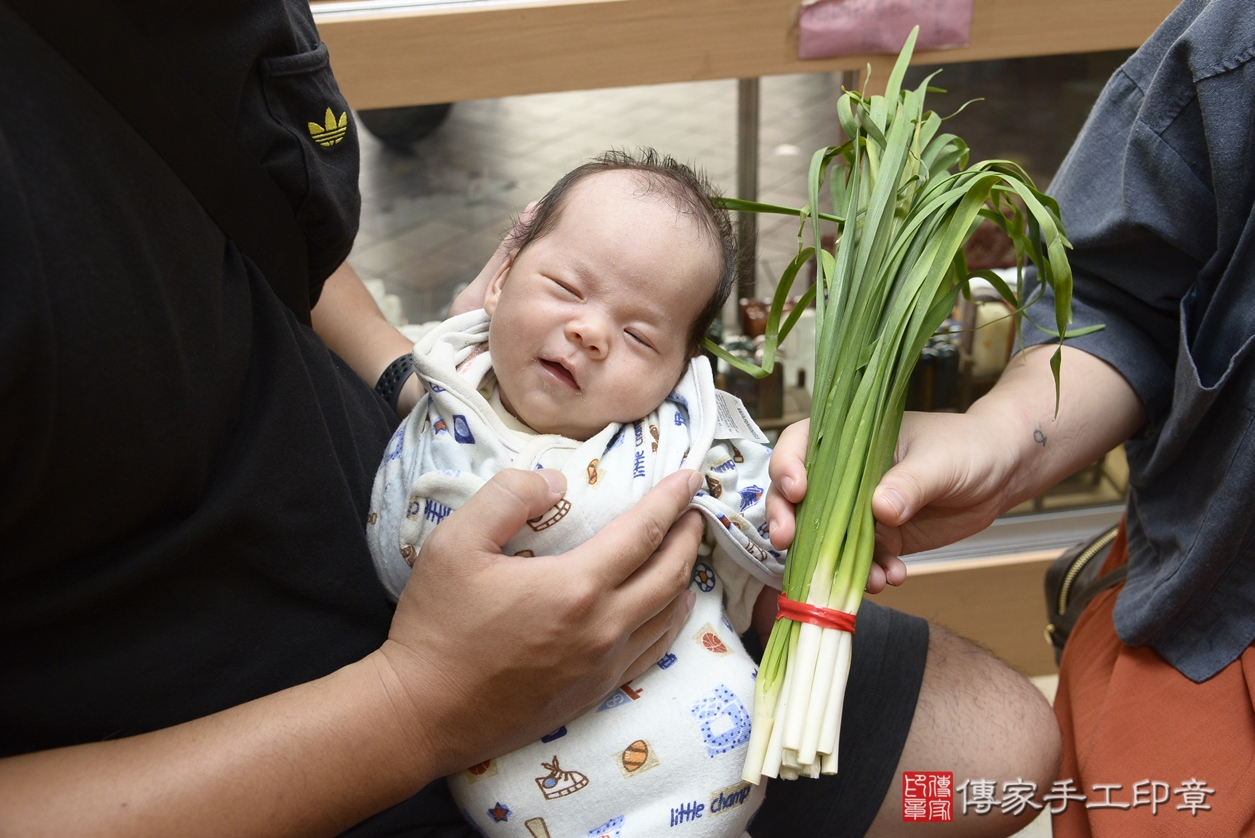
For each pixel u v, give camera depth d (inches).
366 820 28.6
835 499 30.9
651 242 30.3
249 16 25.2
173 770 22.8
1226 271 34.2
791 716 29.3
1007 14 51.9
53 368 19.9
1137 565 40.5
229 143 25.5
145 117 23.2
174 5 23.5
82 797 22.0
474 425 31.0
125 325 21.5
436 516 29.7
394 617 26.8
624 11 49.3
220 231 25.9
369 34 48.6
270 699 24.9
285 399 26.4
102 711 24.2
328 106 28.7
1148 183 35.7
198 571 25.1
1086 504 70.0
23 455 20.3
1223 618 35.4
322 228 29.8
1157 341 40.2
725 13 50.1
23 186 20.0
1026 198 30.0
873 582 33.4
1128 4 51.9
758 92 64.7
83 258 20.8
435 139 65.4
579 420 31.5
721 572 33.7
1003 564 65.9
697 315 32.2
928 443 34.1
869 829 37.3
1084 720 39.7
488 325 35.3
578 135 66.7
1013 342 64.9
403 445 32.2
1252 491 32.4
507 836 29.4
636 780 29.1
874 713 36.7
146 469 22.7
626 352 30.9
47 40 21.1
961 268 35.0
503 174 67.5
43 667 23.4
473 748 26.4
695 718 29.9
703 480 32.1
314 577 27.4
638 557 26.2
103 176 21.6
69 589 22.9
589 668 25.9
